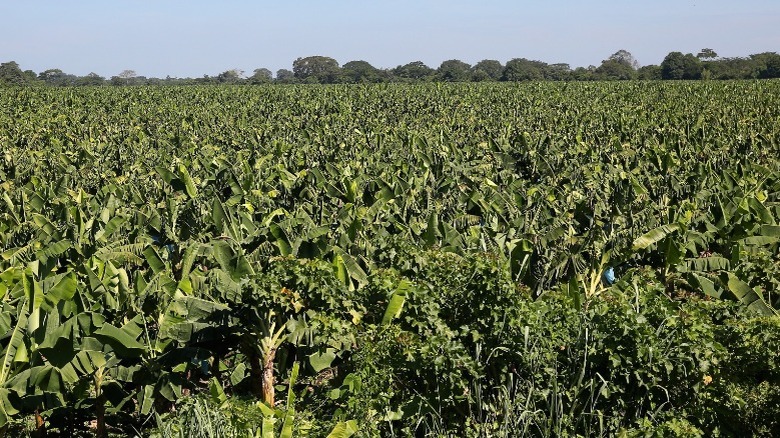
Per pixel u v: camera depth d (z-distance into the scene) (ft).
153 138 101.76
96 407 28.55
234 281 30.89
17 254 35.99
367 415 24.16
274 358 30.78
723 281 33.50
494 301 27.25
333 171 59.77
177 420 23.45
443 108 159.33
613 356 24.93
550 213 46.96
